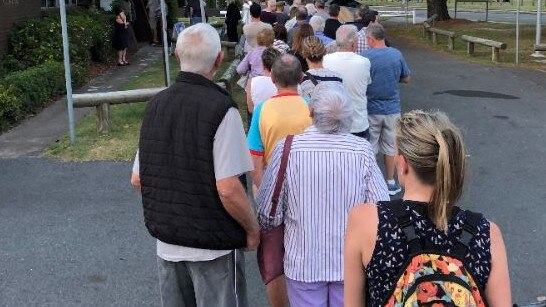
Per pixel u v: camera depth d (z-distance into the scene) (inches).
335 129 127.9
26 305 177.6
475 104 438.9
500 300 80.7
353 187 126.2
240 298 138.6
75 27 574.9
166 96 120.4
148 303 178.9
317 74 214.2
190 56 119.0
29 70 462.9
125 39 664.4
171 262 123.5
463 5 1795.0
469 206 248.4
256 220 123.8
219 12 1433.3
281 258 135.9
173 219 118.6
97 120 371.6
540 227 227.5
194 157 116.3
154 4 823.7
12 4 544.7
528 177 283.3
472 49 702.5
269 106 169.8
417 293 76.8
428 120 83.4
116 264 203.0
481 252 80.9
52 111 441.7
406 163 84.0
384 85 259.6
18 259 206.7
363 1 2258.9
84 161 314.0
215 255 120.8
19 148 342.3
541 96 465.4
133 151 327.6
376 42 261.9
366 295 86.2
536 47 679.7
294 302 133.3
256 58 290.4
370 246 82.4
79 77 538.9
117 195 267.6
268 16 548.4
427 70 593.6
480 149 327.9
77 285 189.3
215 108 115.9
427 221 81.5
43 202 259.9
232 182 115.9
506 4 1814.7
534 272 193.6
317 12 502.6
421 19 1286.9
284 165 127.8
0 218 242.4
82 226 234.2
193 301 128.2
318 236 127.8
